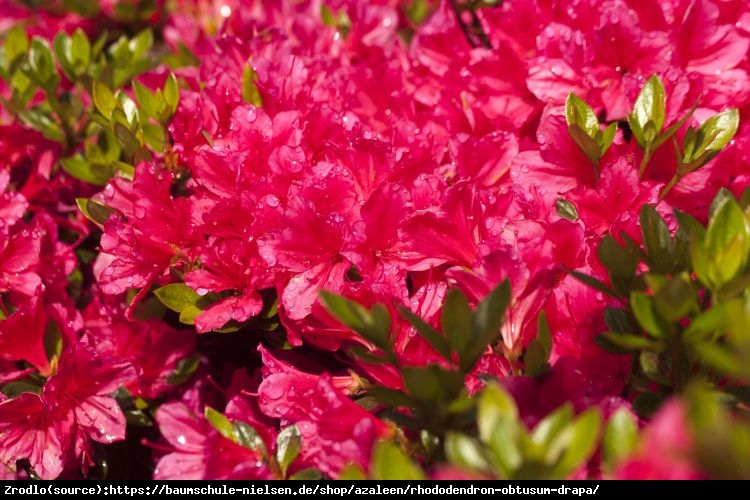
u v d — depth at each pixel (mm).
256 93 742
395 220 660
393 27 856
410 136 720
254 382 712
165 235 689
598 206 676
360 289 649
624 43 698
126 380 683
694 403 543
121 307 734
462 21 885
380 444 592
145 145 742
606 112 722
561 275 655
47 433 684
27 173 796
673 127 660
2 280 721
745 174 714
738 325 561
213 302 690
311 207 656
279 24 878
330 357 702
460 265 665
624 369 638
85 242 780
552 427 551
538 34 751
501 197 680
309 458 639
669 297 578
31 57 814
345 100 766
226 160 687
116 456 725
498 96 752
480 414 562
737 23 727
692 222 613
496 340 646
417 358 642
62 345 707
